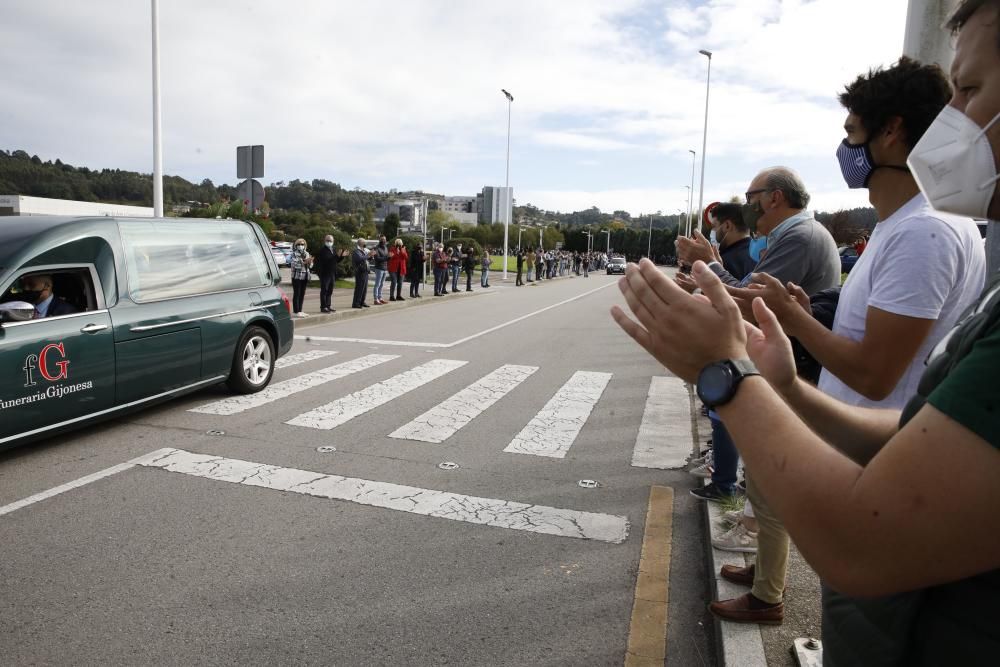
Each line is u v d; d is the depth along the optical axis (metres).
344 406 6.38
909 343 1.68
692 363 0.99
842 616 1.03
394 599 2.98
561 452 5.11
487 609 2.91
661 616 2.90
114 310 5.25
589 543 3.58
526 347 10.51
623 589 3.12
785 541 2.59
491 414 6.23
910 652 0.88
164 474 4.46
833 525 0.79
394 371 8.21
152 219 5.89
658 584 3.17
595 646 2.67
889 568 0.75
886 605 0.92
